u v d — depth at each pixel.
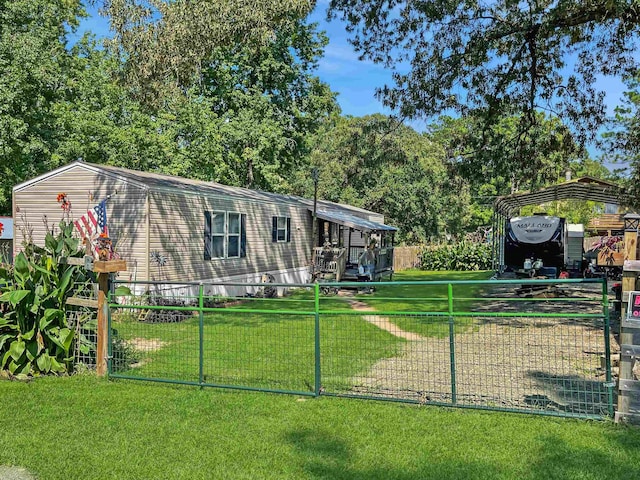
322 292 18.11
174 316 9.54
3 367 6.81
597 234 30.11
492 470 4.03
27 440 4.70
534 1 12.62
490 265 31.55
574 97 14.73
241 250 16.77
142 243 12.88
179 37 13.07
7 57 19.78
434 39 13.83
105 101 24.22
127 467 4.16
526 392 6.05
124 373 6.96
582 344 8.77
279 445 4.56
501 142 15.99
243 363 7.44
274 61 28.20
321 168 35.56
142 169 23.92
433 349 8.38
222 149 27.11
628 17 11.13
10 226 16.61
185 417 5.29
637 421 4.89
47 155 21.81
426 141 38.00
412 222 38.12
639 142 13.99
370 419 5.17
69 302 6.95
